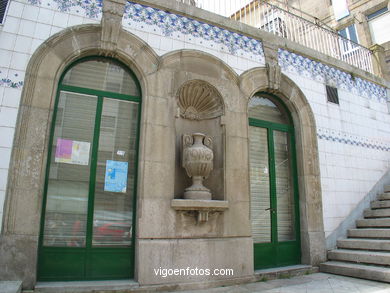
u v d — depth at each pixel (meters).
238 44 6.04
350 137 7.26
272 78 6.20
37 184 4.15
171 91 5.14
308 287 4.73
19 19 4.48
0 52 4.30
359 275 5.25
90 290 4.08
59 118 4.72
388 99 8.56
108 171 4.84
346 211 6.70
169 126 5.02
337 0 13.68
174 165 4.97
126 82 5.20
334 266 5.64
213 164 5.43
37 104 4.33
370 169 7.45
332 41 8.42
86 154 4.75
